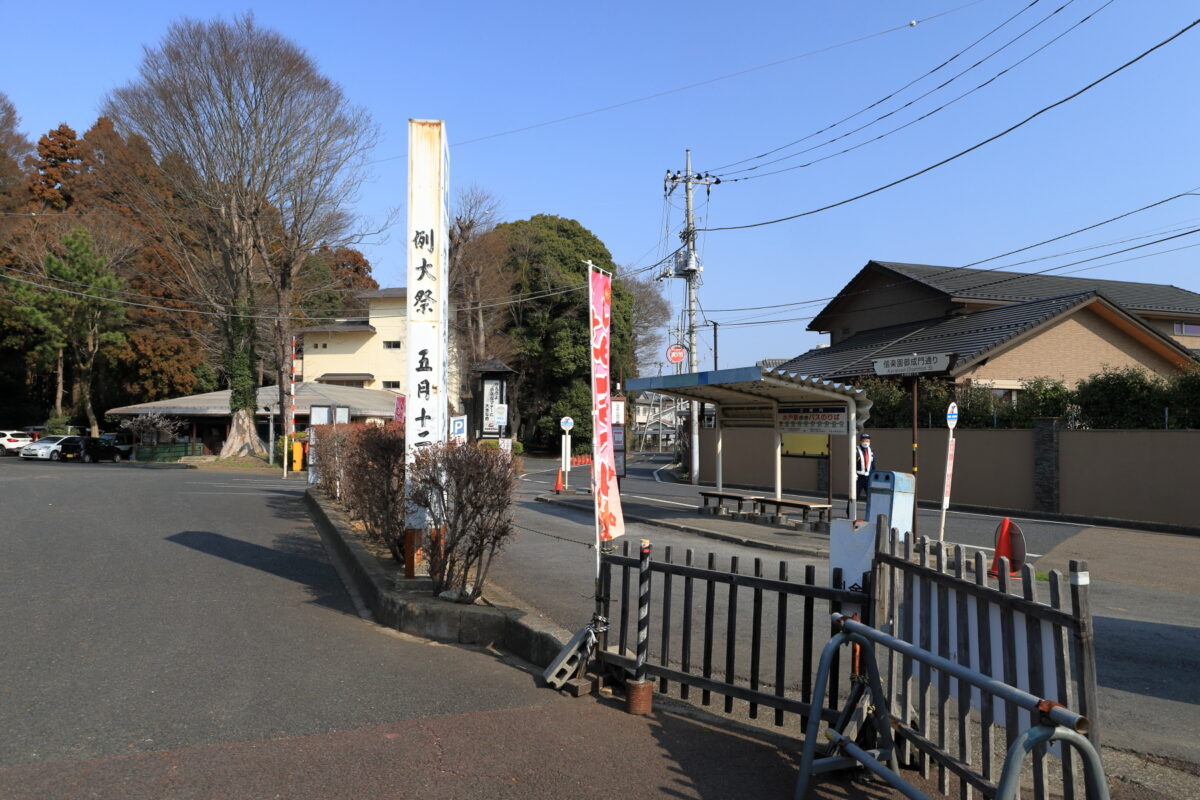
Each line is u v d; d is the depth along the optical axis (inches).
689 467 1258.6
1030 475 750.5
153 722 184.2
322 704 199.6
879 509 187.2
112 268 1766.7
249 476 1139.9
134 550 416.5
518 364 2073.1
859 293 1286.9
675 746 179.0
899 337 1099.3
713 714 202.1
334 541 448.1
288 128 1282.0
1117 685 242.4
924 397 898.1
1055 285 1174.3
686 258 1184.2
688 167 1183.6
